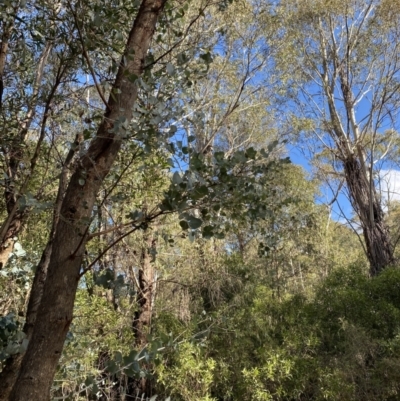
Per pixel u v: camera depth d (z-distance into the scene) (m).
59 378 3.06
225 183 1.66
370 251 10.84
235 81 9.66
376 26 11.92
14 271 3.24
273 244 2.26
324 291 7.48
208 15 7.55
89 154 1.74
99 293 6.28
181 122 2.38
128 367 1.62
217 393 7.68
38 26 2.58
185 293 8.41
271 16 9.42
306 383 6.66
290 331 7.21
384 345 6.12
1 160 2.88
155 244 6.77
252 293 8.21
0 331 2.00
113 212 3.88
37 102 2.91
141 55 2.07
